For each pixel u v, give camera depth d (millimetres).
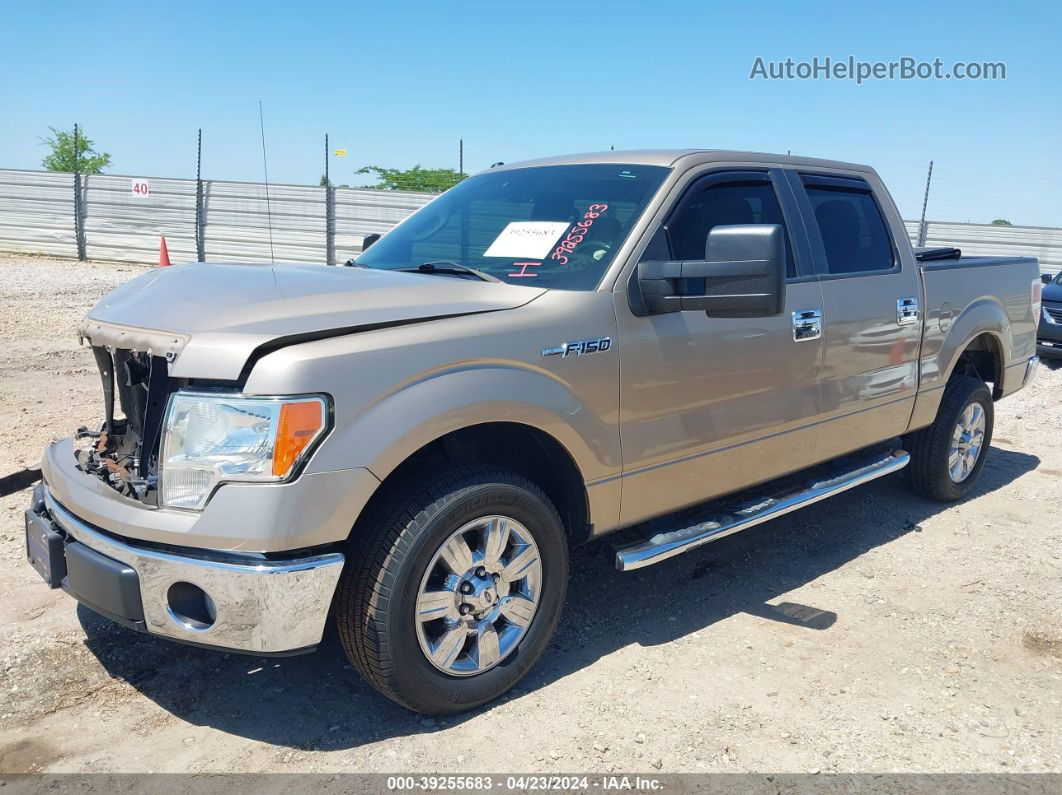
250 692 3189
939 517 5309
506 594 3088
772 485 4430
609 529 3451
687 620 3855
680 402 3535
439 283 3209
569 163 4074
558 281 3363
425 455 3123
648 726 3021
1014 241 19297
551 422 3100
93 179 20250
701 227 3723
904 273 4723
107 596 2721
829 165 4570
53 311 11727
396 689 2838
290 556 2629
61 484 2973
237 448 2557
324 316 2770
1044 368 10680
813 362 4105
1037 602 4105
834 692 3271
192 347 2629
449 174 27359
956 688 3316
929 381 4996
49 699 3096
